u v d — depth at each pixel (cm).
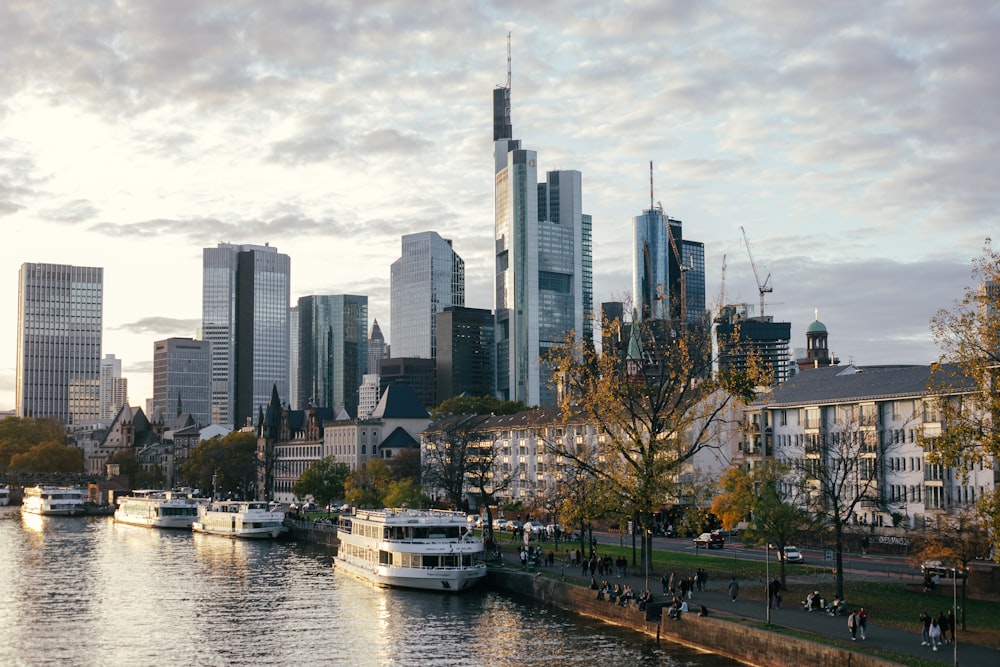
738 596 10206
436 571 13125
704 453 17050
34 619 11488
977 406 7419
